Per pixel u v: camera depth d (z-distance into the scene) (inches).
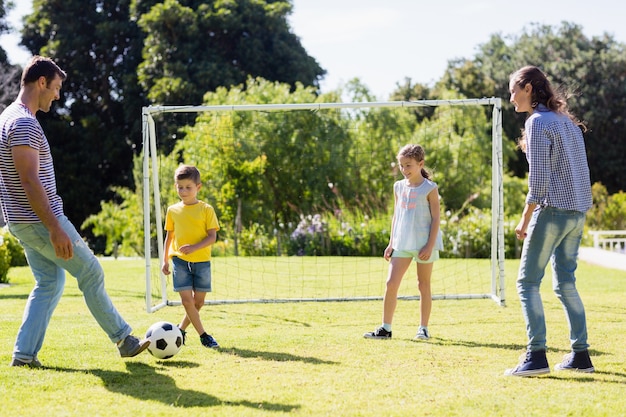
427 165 784.9
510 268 463.8
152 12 1093.1
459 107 868.0
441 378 159.9
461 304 291.6
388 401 140.0
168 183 657.0
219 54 1129.4
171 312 275.7
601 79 1321.4
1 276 418.3
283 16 1175.0
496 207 304.7
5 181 163.3
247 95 867.4
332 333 223.5
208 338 199.8
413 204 216.5
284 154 745.0
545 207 162.9
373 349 194.7
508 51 1450.5
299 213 736.3
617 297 311.3
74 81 1205.1
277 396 143.5
